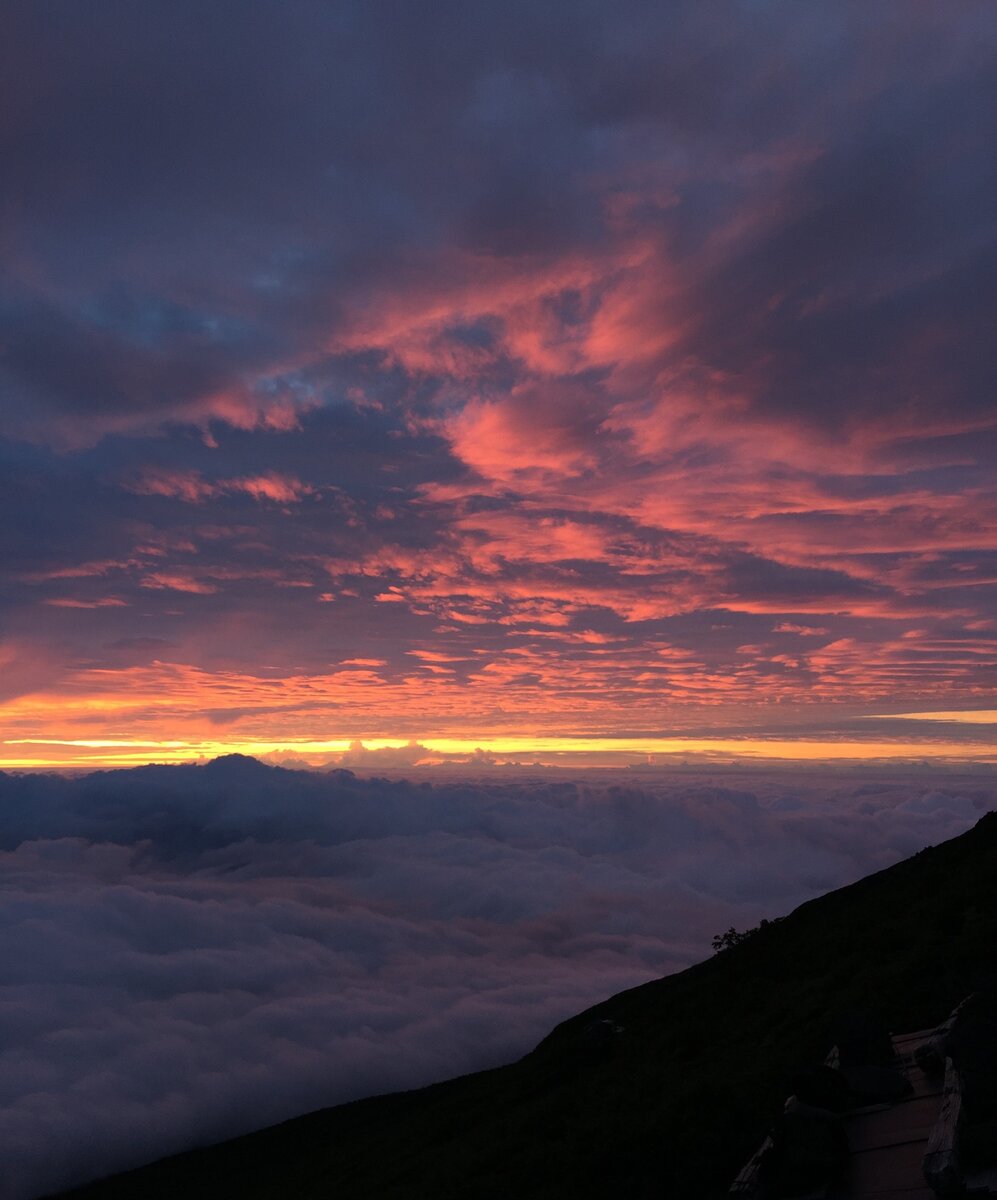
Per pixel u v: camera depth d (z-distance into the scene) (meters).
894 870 29.86
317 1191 30.09
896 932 18.23
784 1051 13.70
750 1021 17.98
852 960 17.89
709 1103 12.37
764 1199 8.41
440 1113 33.84
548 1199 11.77
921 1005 12.85
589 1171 11.91
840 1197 7.85
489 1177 14.06
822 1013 15.09
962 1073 8.20
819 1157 8.28
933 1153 7.17
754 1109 11.57
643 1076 17.39
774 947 26.23
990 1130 7.17
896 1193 7.45
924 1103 8.88
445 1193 14.66
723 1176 10.51
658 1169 11.04
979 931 14.77
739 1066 14.41
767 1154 8.73
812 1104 9.50
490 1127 21.91
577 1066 24.14
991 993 9.53
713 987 24.45
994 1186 6.62
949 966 13.80
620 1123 13.59
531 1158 14.16
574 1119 16.16
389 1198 17.81
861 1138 8.73
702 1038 18.72
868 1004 13.62
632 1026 25.39
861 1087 9.57
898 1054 10.80
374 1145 39.94
